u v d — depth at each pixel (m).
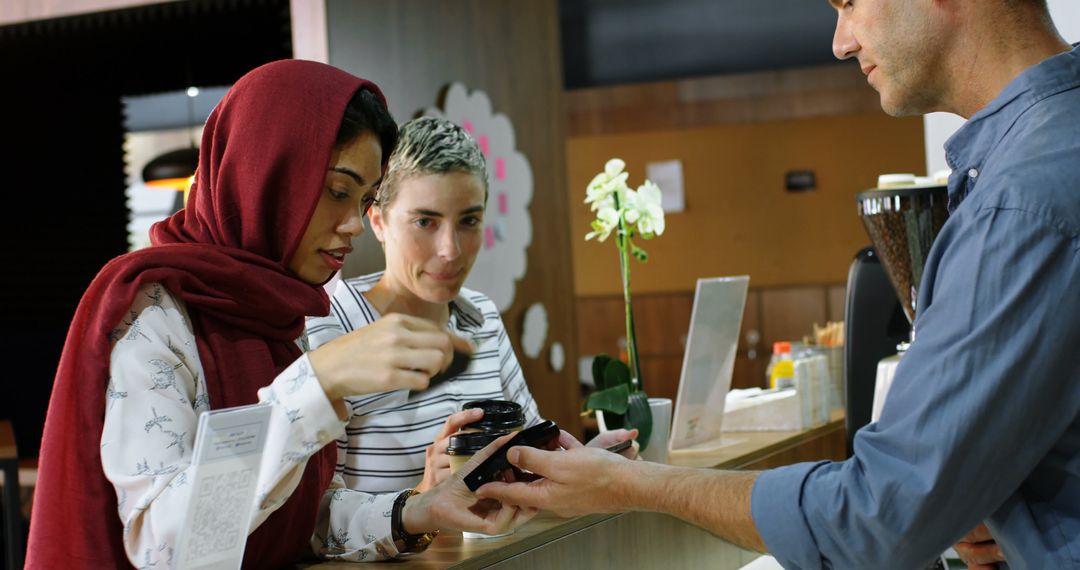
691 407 2.31
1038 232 1.15
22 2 4.13
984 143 1.29
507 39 5.29
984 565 1.42
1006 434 1.16
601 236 2.12
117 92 7.28
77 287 7.19
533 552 1.58
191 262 1.34
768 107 9.03
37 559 1.27
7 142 7.02
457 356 2.01
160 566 1.18
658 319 9.65
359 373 1.25
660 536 1.91
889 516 1.19
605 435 1.72
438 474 1.63
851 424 2.52
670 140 9.77
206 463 1.16
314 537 1.55
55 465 1.27
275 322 1.42
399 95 4.32
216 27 6.13
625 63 8.41
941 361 1.17
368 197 1.49
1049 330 1.14
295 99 1.38
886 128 9.29
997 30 1.27
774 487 1.28
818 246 9.48
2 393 6.41
